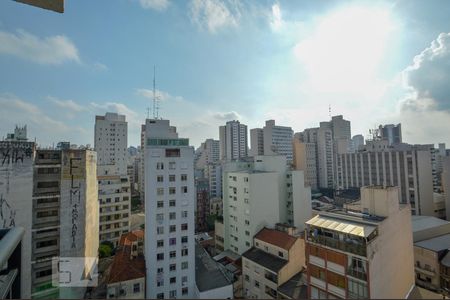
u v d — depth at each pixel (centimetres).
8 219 3681
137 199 11188
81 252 4091
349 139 15038
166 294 4109
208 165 12138
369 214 2722
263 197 5553
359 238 2311
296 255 4166
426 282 4056
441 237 4566
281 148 15300
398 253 2656
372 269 2222
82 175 4231
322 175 13762
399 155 8025
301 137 15562
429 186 7556
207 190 9638
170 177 4362
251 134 16050
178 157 4434
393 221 2631
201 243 6706
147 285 4034
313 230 2753
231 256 5600
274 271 3944
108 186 6825
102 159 12200
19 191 3781
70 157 4184
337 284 2461
